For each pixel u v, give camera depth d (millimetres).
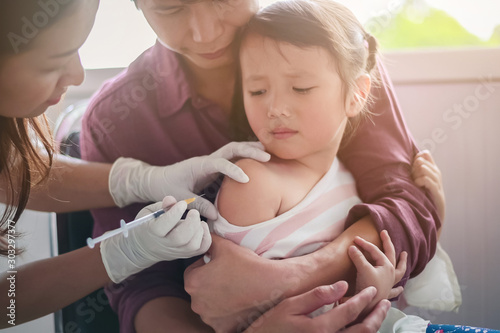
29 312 1187
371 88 1234
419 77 1283
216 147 1294
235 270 1061
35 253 1325
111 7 1299
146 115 1299
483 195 1278
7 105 1131
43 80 1110
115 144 1316
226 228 1103
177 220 1037
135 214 1275
